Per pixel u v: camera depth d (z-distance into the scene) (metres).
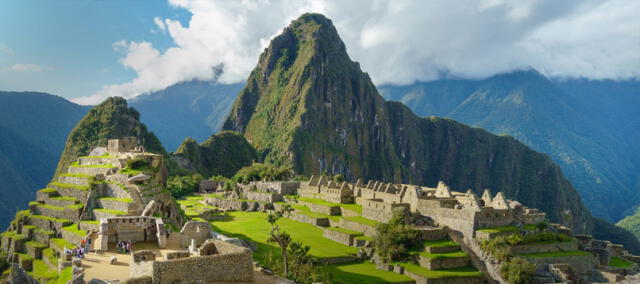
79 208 84.25
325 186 159.50
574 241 97.06
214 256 46.31
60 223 85.12
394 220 100.94
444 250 93.31
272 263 78.25
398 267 91.19
